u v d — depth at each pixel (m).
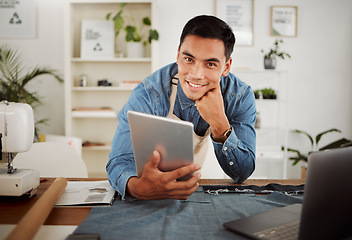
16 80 3.62
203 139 1.74
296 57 4.07
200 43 1.32
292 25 4.04
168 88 1.58
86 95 3.93
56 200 1.16
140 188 1.14
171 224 1.00
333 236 0.84
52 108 3.99
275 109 4.12
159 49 4.00
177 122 1.04
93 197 1.26
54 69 3.95
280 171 4.14
